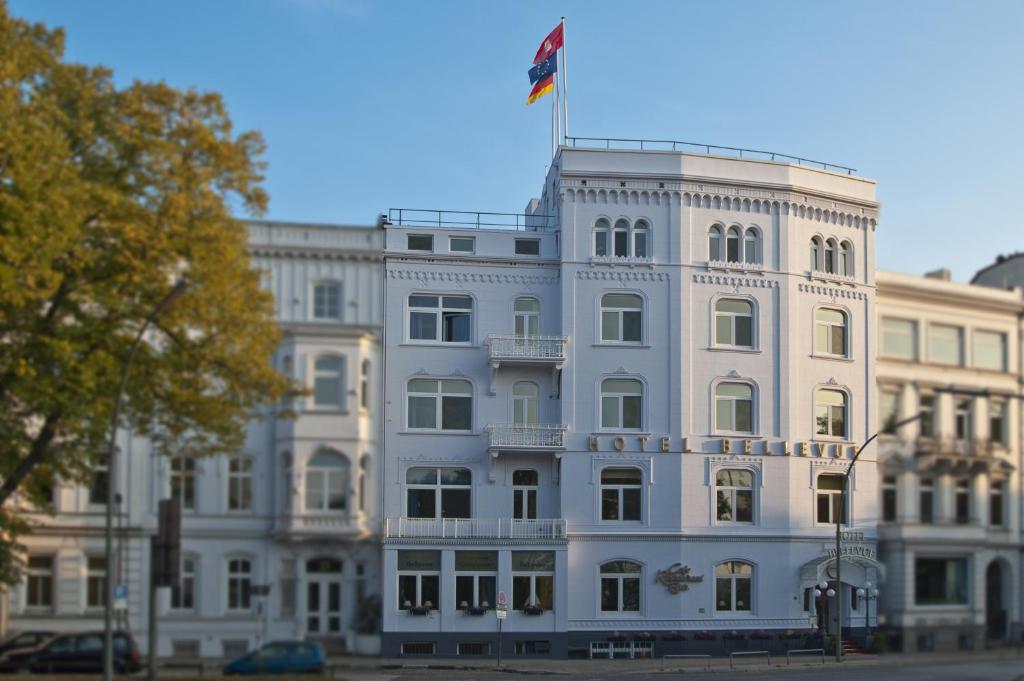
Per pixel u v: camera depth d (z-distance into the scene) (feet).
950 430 198.70
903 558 189.06
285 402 162.30
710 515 167.94
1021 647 194.39
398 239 168.55
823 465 174.29
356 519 161.99
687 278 170.71
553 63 184.34
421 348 166.61
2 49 106.01
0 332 105.19
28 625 156.66
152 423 123.44
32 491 114.11
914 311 197.06
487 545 161.48
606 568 164.96
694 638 164.45
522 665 151.12
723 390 171.53
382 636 158.40
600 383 167.43
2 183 99.45
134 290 108.88
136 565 160.15
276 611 161.38
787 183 175.22
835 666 154.81
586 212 169.68
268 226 165.58
